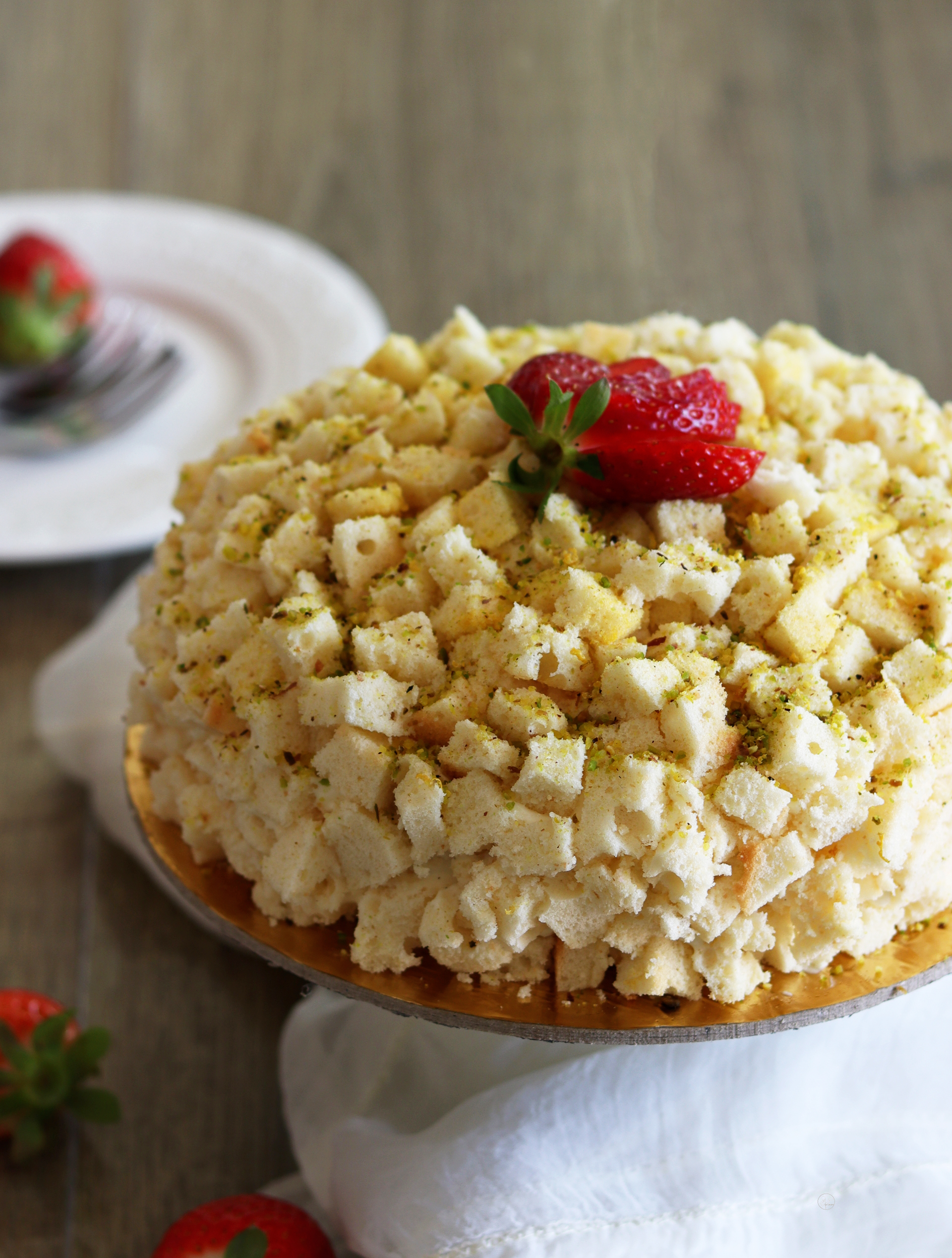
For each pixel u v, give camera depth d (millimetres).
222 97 911
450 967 451
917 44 875
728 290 772
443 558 461
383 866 446
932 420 501
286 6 946
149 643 495
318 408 516
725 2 893
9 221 810
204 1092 557
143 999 578
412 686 450
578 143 868
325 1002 543
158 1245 522
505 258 812
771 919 447
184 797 476
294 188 859
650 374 480
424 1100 515
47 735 623
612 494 468
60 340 735
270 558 471
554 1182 473
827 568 458
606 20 899
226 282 781
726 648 453
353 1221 490
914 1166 482
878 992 446
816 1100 486
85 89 917
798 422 498
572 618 448
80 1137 547
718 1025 438
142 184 868
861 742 438
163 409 732
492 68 911
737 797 433
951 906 467
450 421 499
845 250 793
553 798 435
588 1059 482
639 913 439
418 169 862
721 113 850
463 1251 469
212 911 467
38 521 679
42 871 610
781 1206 476
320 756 448
